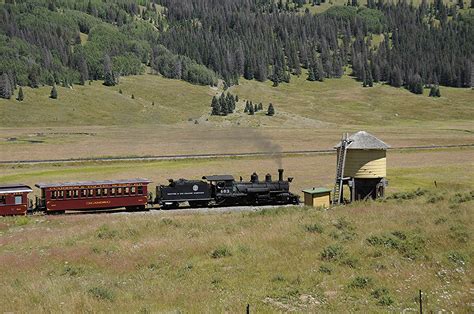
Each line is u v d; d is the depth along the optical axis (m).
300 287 22.23
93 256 29.48
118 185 50.53
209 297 20.92
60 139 153.88
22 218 45.00
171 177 76.19
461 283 21.86
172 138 159.75
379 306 19.70
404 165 90.56
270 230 33.00
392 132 186.75
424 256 25.67
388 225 31.78
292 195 52.34
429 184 67.50
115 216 45.59
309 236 30.72
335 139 153.38
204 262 27.19
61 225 41.94
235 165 90.50
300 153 109.19
